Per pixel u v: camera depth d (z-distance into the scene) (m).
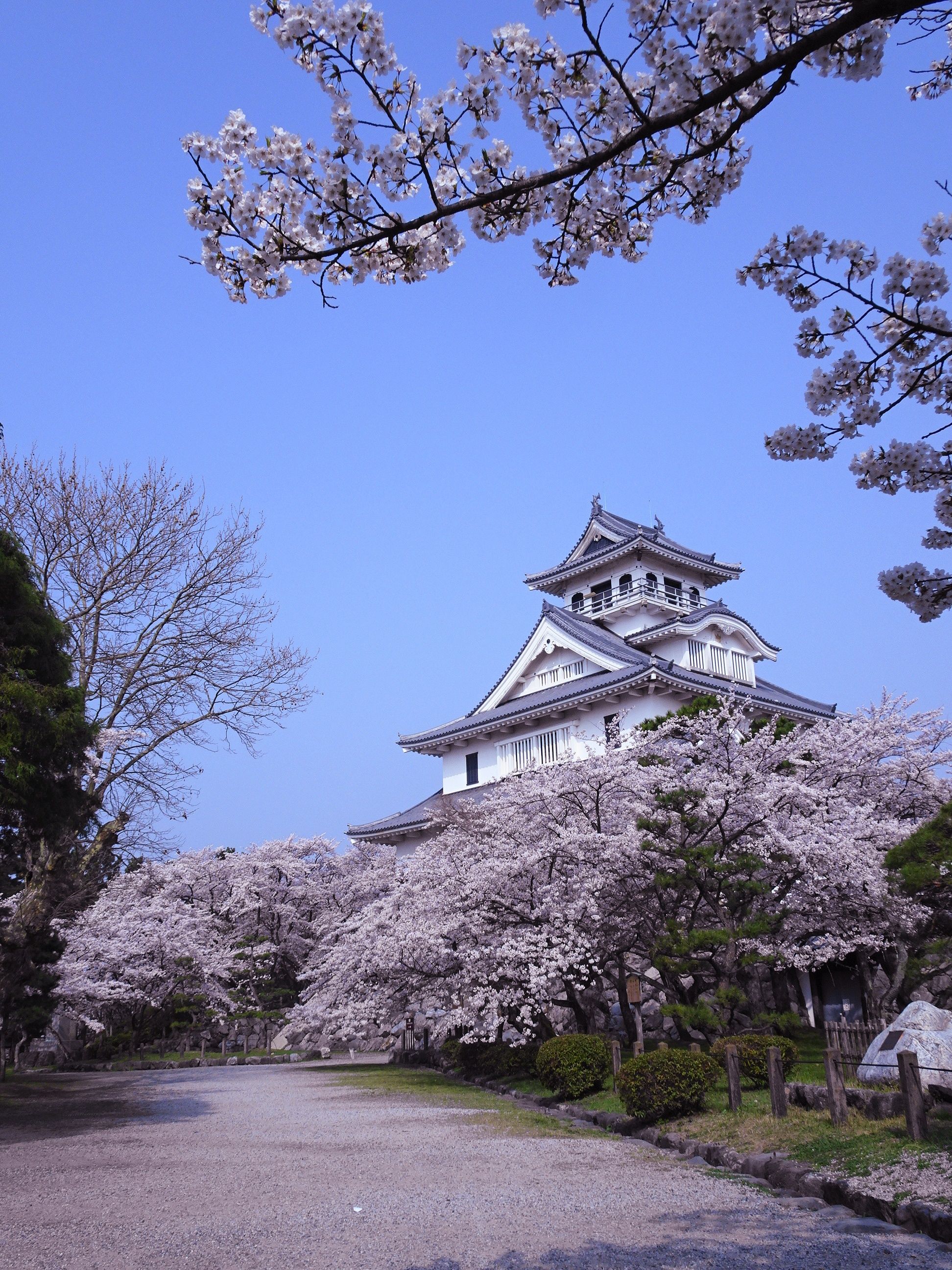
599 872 18.20
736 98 4.38
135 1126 14.81
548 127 4.59
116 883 36.94
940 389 5.48
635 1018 16.17
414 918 21.52
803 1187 8.50
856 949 18.45
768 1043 13.62
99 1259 6.81
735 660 35.59
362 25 4.09
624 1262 6.46
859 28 4.00
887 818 19.44
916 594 5.41
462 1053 23.38
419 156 4.49
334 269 4.80
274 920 41.12
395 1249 6.98
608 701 30.97
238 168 4.37
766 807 16.75
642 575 40.00
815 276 5.16
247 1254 6.91
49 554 19.83
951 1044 10.31
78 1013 32.06
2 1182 10.02
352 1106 17.27
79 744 14.73
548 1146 11.89
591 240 5.02
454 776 36.84
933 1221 6.80
